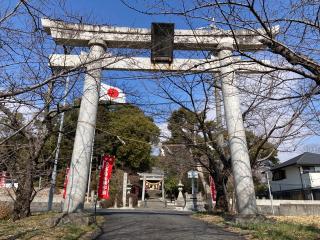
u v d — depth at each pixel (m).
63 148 18.31
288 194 39.44
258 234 9.27
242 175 12.43
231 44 11.55
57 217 11.12
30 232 8.92
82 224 11.02
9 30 6.31
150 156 40.19
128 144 34.81
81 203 11.74
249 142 16.70
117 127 33.72
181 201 34.16
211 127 16.80
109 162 14.96
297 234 9.35
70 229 9.76
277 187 41.44
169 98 15.20
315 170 37.97
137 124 34.69
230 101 12.95
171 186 42.69
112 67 12.90
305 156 39.22
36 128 12.53
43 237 8.35
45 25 11.79
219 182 16.92
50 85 9.23
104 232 9.95
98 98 12.62
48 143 17.17
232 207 17.59
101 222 12.35
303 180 37.62
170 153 23.05
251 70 7.79
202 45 11.77
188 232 10.05
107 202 30.45
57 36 11.98
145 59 12.87
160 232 9.95
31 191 14.05
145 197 43.50
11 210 16.05
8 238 8.02
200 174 27.28
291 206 26.94
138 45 12.93
